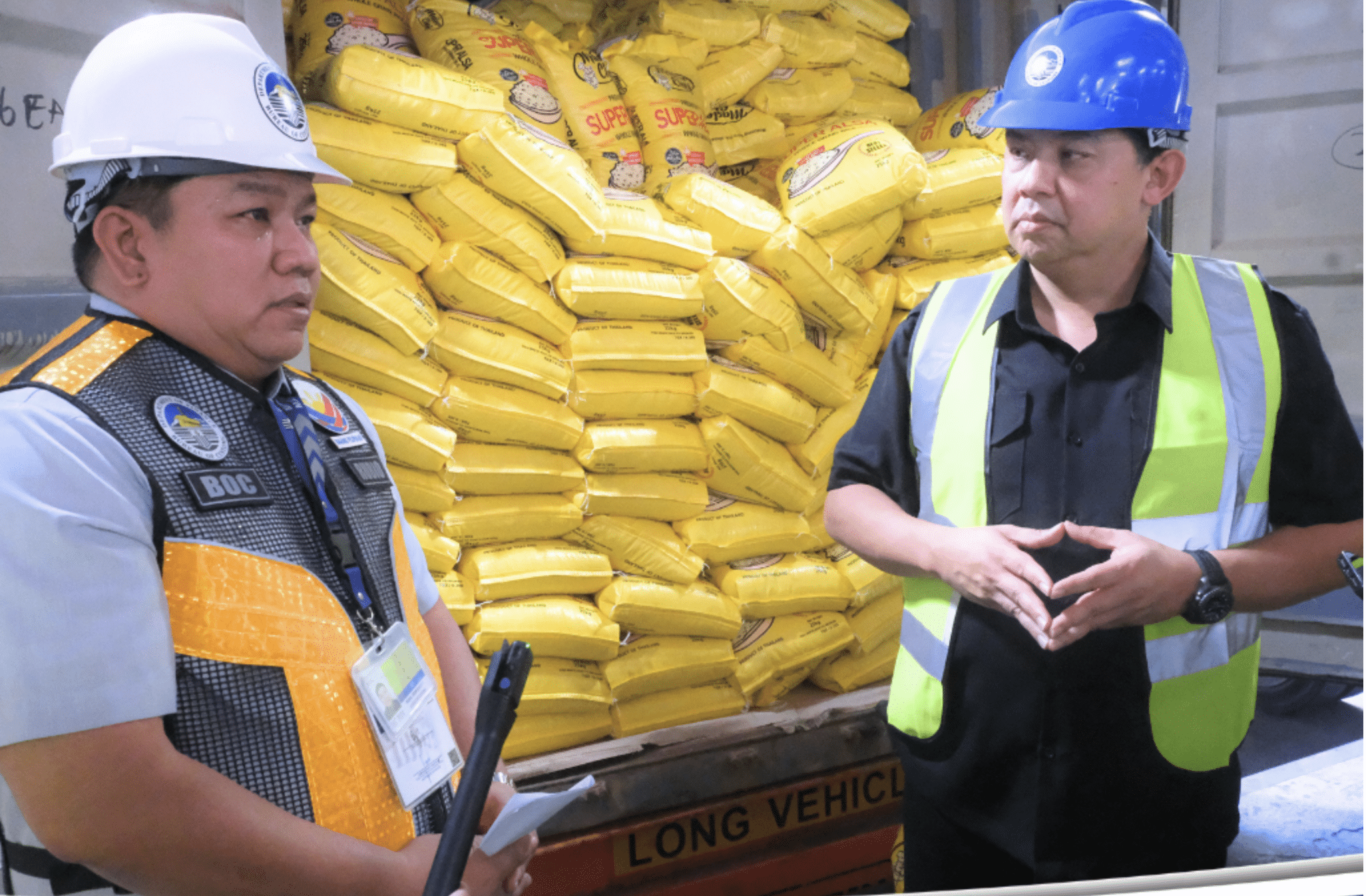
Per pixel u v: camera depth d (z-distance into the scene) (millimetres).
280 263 854
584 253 2068
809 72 2500
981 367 1299
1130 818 1235
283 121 864
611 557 2141
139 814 734
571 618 2018
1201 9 2842
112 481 751
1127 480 1204
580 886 1863
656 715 2107
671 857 1951
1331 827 2285
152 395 812
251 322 850
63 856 752
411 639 950
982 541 1174
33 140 1389
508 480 2000
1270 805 2412
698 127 2311
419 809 928
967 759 1299
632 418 2150
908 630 1380
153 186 804
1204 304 1227
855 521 1357
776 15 2438
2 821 1015
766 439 2285
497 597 1986
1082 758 1226
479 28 2049
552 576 2029
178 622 774
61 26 1406
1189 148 2914
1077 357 1226
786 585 2230
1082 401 1229
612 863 1893
